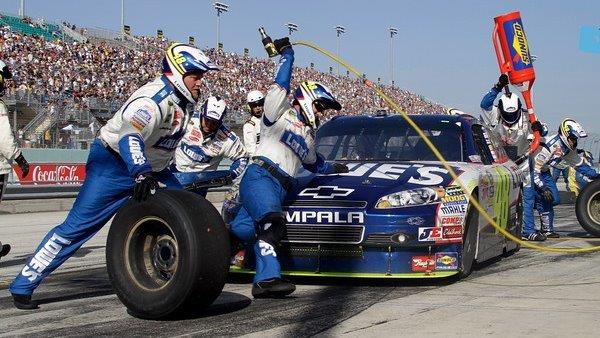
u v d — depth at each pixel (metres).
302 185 12.84
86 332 9.11
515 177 16.89
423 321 9.37
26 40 72.06
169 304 9.53
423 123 15.41
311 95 11.79
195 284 9.44
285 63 11.52
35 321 9.91
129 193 10.87
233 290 12.16
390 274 11.92
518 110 19.52
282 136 11.53
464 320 9.39
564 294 11.40
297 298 11.28
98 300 11.59
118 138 10.23
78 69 71.69
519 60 17.61
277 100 11.35
